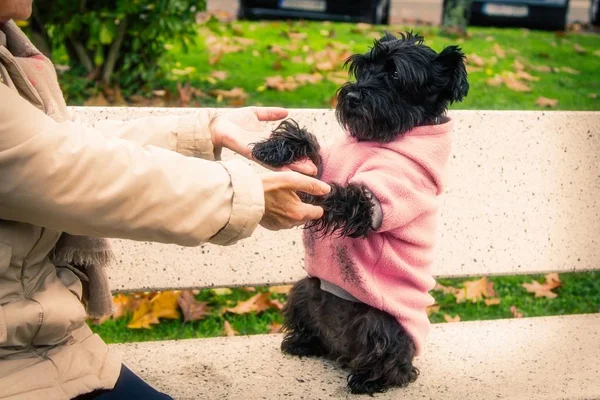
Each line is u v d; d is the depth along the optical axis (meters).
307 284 2.80
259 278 3.22
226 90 5.75
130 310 3.79
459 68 2.48
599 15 10.70
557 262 3.40
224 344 2.98
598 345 3.05
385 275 2.56
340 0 9.11
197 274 3.17
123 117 3.03
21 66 2.02
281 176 1.91
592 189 3.37
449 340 3.07
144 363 2.81
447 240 3.29
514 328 3.20
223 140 2.46
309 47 7.34
